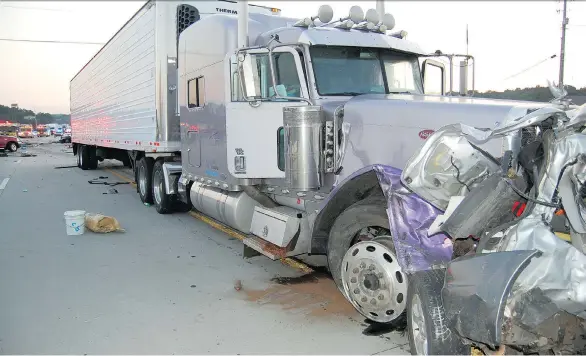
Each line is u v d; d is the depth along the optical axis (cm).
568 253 308
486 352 348
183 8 953
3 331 463
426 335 358
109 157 1845
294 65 565
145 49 1027
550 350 324
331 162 518
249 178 599
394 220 390
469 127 357
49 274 632
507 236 329
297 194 574
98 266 667
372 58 604
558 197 328
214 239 817
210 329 473
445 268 372
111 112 1435
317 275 632
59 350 427
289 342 446
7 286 586
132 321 490
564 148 323
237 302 541
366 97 509
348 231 470
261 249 586
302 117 516
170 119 966
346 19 612
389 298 419
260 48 546
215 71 684
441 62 686
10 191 1362
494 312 300
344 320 494
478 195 348
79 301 541
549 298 305
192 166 792
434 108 418
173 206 1003
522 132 363
